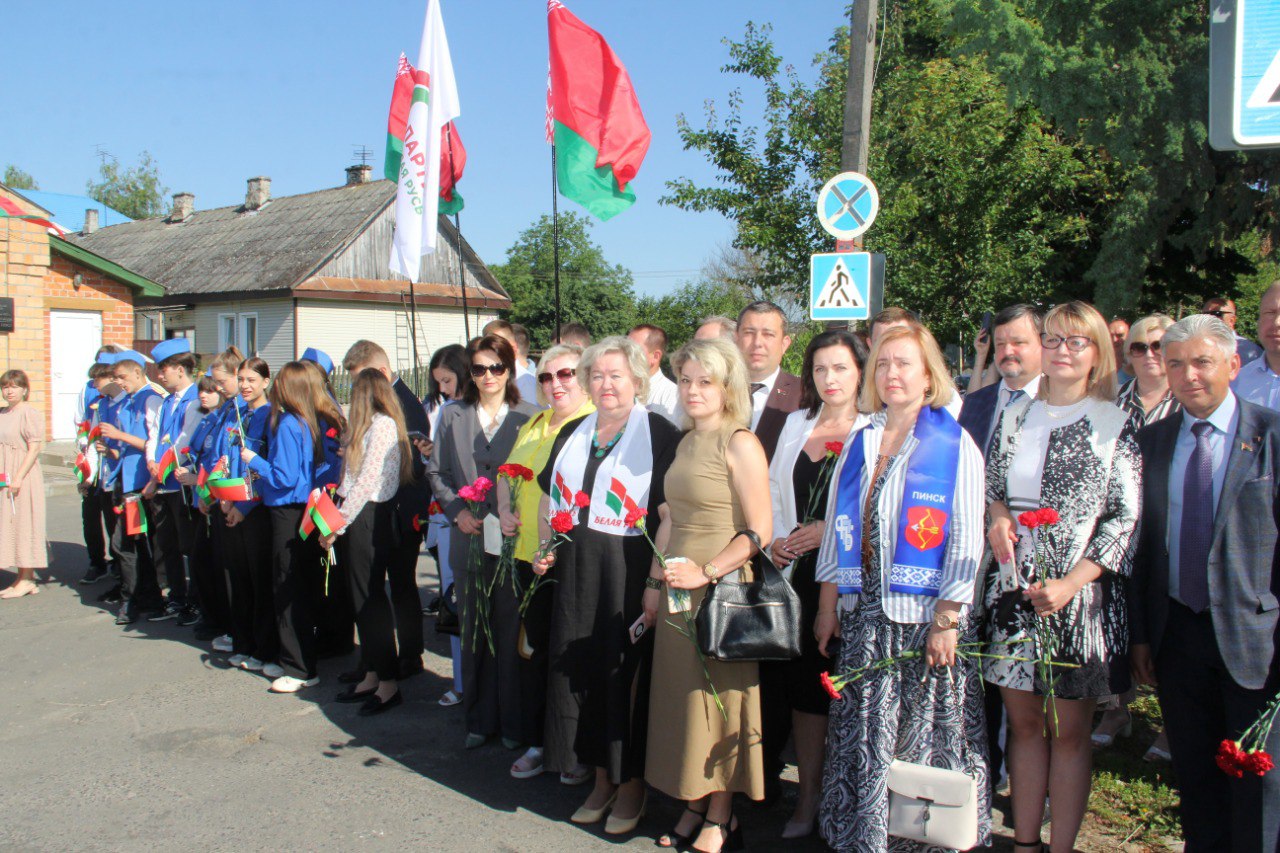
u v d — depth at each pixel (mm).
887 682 3133
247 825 3730
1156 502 3107
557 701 3701
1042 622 2998
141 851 3525
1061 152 11102
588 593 3650
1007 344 3688
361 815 3826
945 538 3068
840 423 3721
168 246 31094
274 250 27172
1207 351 3004
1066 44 11211
